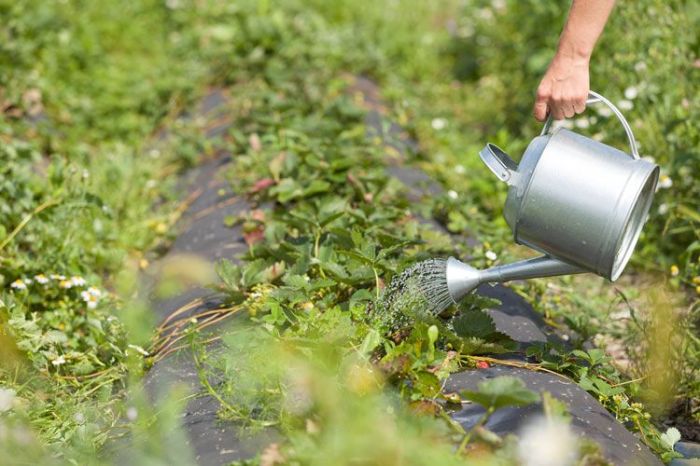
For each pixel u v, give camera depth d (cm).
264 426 244
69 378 283
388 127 404
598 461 225
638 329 308
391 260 287
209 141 411
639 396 279
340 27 561
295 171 353
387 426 231
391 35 595
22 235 329
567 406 252
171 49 538
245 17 538
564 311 319
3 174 346
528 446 229
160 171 409
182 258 335
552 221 258
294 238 311
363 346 251
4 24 474
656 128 372
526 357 274
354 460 224
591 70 411
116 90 473
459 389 256
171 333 294
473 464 224
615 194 254
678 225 355
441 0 680
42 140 408
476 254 324
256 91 437
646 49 387
